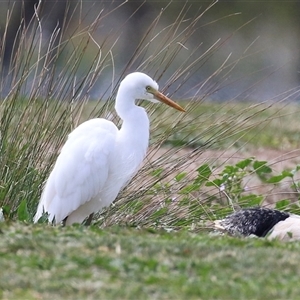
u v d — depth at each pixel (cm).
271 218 1105
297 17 3734
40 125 1155
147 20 3497
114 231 893
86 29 1405
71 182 1081
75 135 1109
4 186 1112
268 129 2178
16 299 661
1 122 1151
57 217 1084
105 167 1095
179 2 3572
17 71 1181
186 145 1262
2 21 3284
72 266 735
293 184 1341
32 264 737
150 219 1196
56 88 1189
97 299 662
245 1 3719
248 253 798
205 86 1554
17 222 928
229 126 1296
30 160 1141
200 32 3553
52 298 664
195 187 1242
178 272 733
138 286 689
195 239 860
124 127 1127
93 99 1822
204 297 668
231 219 1136
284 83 3150
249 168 1600
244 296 673
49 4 3077
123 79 1193
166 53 1255
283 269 752
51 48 1327
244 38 3659
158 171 1223
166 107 1344
